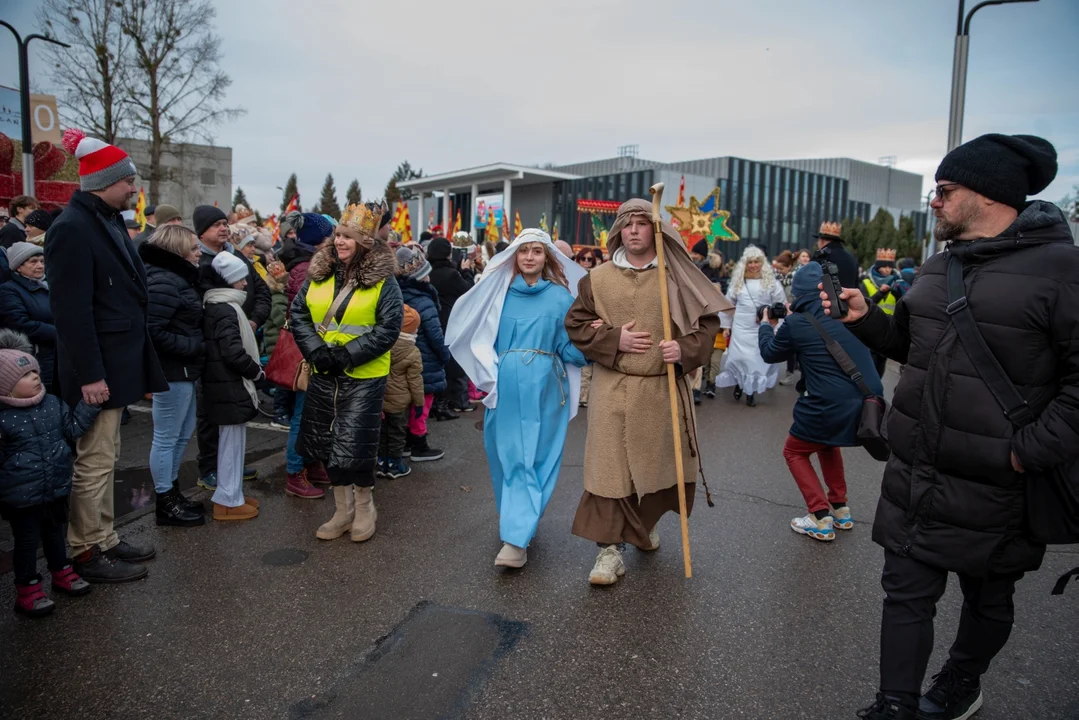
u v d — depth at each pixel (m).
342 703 2.68
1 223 6.63
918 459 2.33
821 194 53.94
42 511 3.23
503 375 4.01
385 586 3.63
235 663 2.92
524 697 2.74
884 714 2.30
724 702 2.74
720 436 7.14
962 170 2.25
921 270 2.47
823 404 4.25
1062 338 2.08
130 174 3.50
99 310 3.42
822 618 3.43
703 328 3.71
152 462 4.19
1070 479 2.13
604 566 3.69
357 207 4.04
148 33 22.98
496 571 3.84
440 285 7.29
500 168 42.19
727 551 4.21
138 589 3.52
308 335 3.98
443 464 5.84
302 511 4.66
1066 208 16.58
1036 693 2.85
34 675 2.80
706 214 11.29
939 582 2.38
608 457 3.70
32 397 3.13
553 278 4.18
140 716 2.58
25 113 9.72
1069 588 3.81
